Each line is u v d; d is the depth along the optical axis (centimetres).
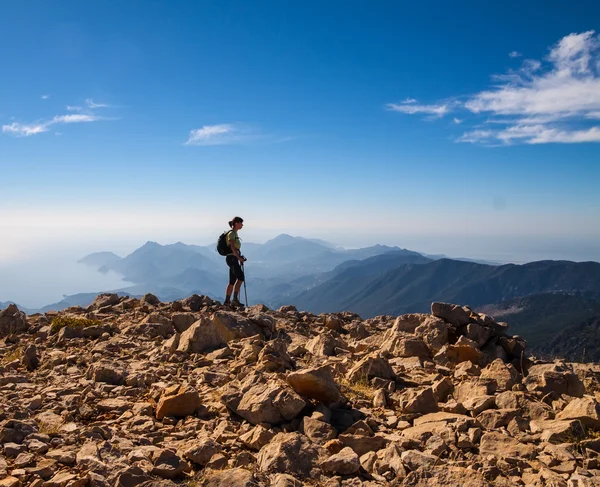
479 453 306
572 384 431
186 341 623
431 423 354
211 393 438
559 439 314
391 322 941
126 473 262
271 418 354
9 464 285
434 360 583
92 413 385
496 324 664
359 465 278
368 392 453
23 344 687
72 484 256
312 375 377
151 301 1013
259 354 547
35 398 403
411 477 262
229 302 927
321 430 333
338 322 871
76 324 761
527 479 266
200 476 276
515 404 376
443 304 673
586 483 246
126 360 578
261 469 279
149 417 375
